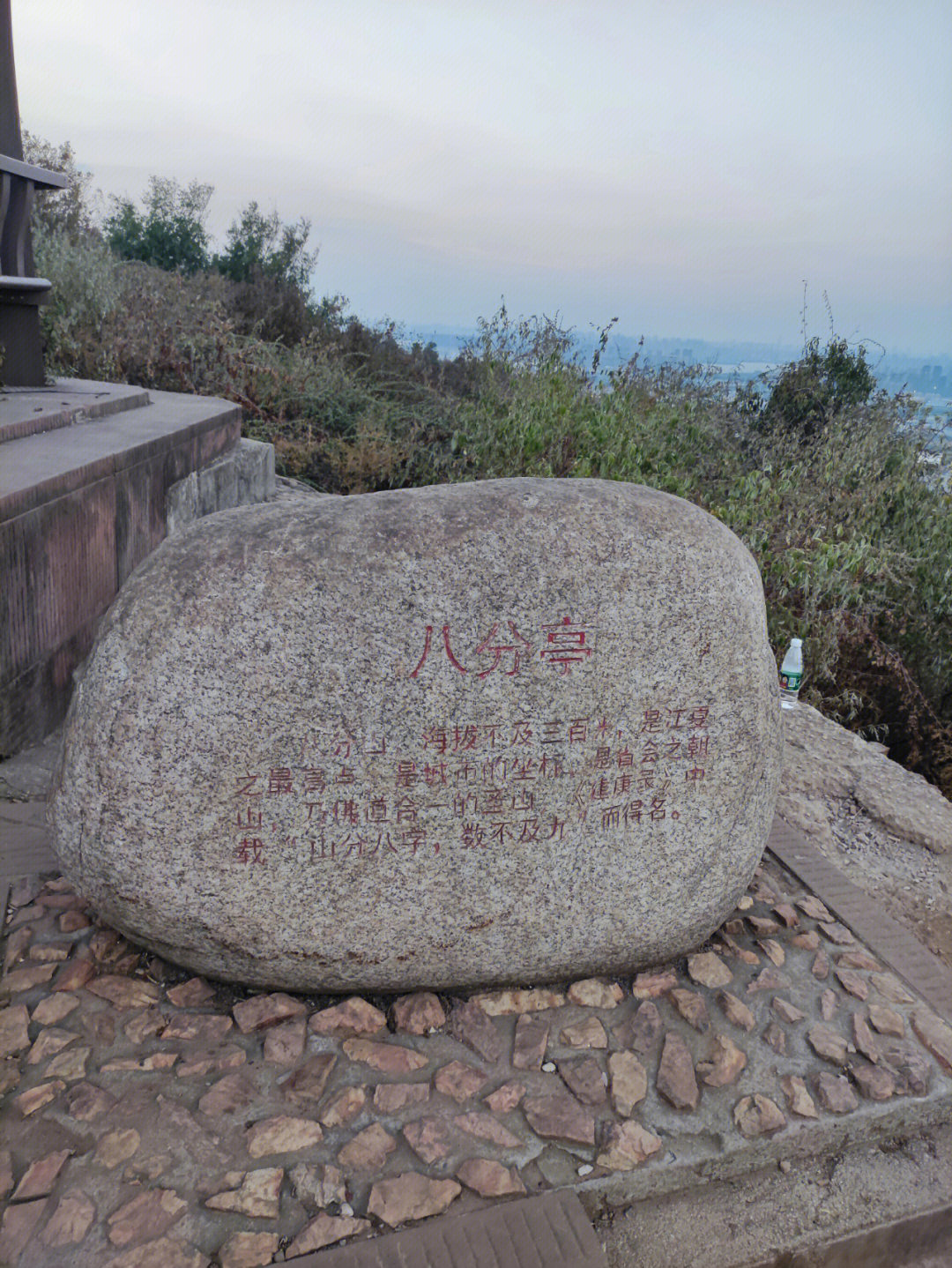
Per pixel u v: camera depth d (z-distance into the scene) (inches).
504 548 77.8
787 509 207.8
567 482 85.3
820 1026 86.0
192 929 79.4
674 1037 82.7
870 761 153.3
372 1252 63.4
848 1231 71.4
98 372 271.1
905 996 90.7
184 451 179.5
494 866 81.3
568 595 77.9
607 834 83.0
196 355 286.2
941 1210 73.6
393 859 79.3
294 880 78.3
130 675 74.5
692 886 86.5
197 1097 73.5
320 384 307.1
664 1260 68.1
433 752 77.5
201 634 74.1
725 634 82.1
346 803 77.3
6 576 113.1
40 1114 71.1
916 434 228.4
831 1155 77.2
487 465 239.9
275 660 74.5
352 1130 72.1
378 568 75.9
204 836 76.2
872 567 185.9
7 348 193.9
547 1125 73.4
